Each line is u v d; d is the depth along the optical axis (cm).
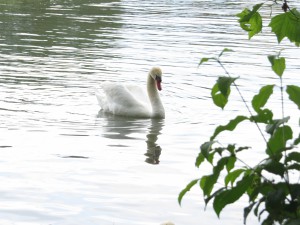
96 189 1124
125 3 4262
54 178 1173
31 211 1014
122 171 1229
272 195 504
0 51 2523
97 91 1844
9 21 3319
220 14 3831
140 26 3275
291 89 543
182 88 2028
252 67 2309
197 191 1127
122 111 1731
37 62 2325
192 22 3462
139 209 1038
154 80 1806
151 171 1235
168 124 1642
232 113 1734
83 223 973
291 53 2622
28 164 1252
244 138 1480
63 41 2794
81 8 3919
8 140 1418
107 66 2300
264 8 4003
